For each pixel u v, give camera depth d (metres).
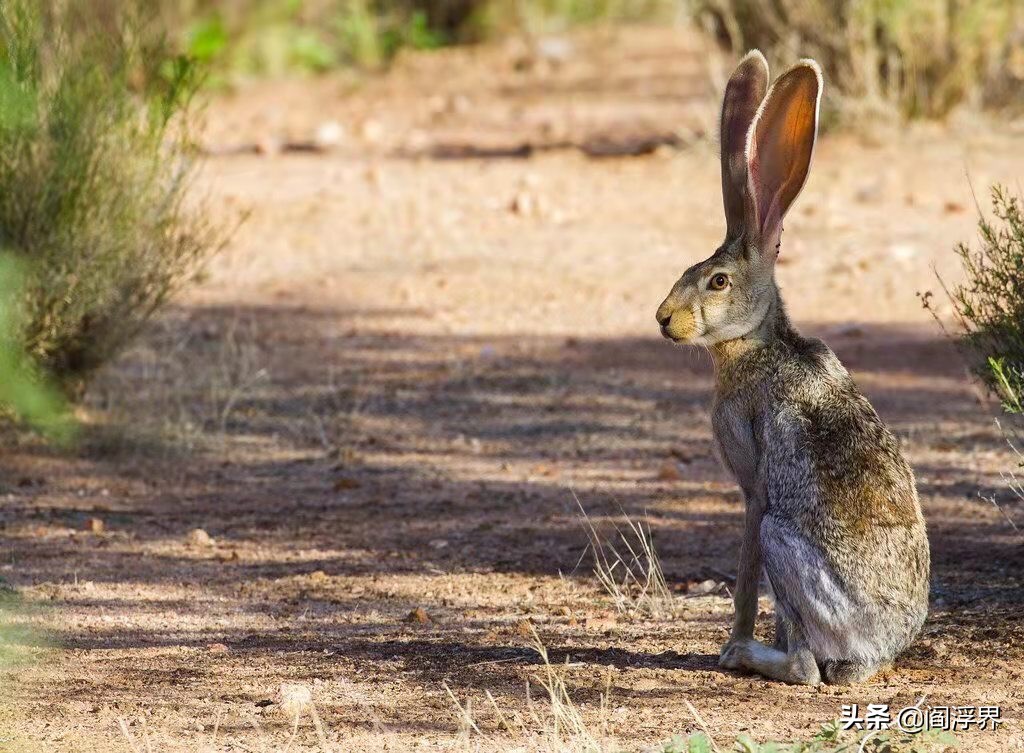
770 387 7.93
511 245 18.75
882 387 13.98
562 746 7.04
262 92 29.08
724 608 9.39
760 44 22.42
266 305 16.62
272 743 7.29
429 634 9.02
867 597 7.66
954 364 14.56
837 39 21.95
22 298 11.70
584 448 12.85
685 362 15.08
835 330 15.54
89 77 12.38
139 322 12.95
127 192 12.41
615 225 19.44
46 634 8.98
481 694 7.96
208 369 14.65
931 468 11.95
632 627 9.09
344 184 21.56
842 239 18.27
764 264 8.00
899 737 7.17
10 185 11.88
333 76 30.56
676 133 23.88
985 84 22.55
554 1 34.38
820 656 7.90
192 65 13.42
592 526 10.99
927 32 22.03
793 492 7.75
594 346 15.47
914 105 22.41
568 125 25.27
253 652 8.73
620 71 29.75
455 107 27.22
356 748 7.19
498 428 13.38
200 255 13.69
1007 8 22.36
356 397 14.14
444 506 11.55
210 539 10.82
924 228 18.42
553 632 8.99
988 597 9.24
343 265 18.00
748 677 8.12
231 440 13.11
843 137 22.05
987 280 9.82
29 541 10.69
